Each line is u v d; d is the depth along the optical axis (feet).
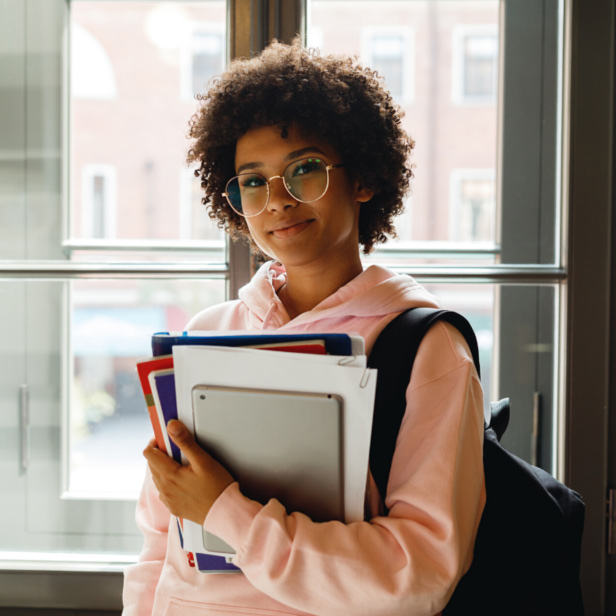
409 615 1.97
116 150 4.87
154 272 4.27
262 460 2.11
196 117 2.89
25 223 4.82
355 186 2.60
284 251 2.43
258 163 2.45
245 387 2.06
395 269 4.22
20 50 4.73
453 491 2.02
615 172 4.10
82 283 4.87
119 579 4.30
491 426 2.83
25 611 4.35
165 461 2.18
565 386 4.15
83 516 4.92
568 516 2.45
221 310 3.03
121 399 4.98
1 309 4.90
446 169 4.72
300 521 2.04
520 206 4.57
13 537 4.92
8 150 4.78
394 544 2.01
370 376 1.96
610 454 4.17
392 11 4.61
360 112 2.57
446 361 2.21
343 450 2.03
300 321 2.52
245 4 4.01
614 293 4.13
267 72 2.53
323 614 2.05
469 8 4.60
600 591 4.19
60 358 4.93
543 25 4.46
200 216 4.91
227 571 2.33
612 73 4.07
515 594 2.30
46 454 4.96
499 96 4.58
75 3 4.77
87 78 4.82
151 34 4.79
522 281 4.18
